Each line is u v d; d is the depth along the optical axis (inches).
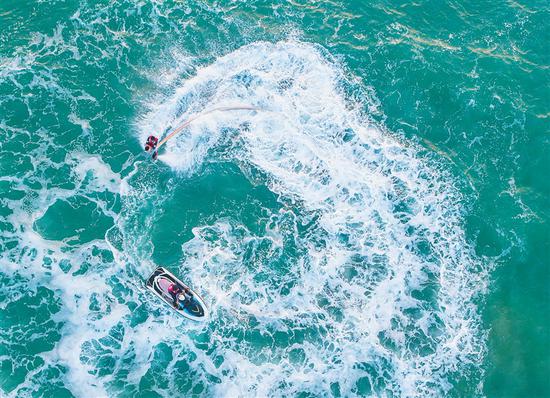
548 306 1456.7
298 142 1659.7
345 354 1378.0
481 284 1488.7
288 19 1886.1
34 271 1429.6
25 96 1675.7
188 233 1518.2
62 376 1314.0
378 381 1353.3
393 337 1407.5
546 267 1509.6
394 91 1769.2
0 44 1753.2
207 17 1865.2
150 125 1663.4
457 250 1531.7
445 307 1453.0
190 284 1439.5
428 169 1641.2
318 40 1850.4
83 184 1562.5
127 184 1569.9
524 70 1814.7
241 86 1736.0
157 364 1344.7
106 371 1327.5
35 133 1627.7
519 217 1574.8
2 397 1275.8
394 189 1605.6
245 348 1373.0
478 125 1721.2
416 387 1353.3
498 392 1354.6
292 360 1364.4
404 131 1702.8
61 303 1397.6
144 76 1743.4
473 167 1652.3
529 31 1889.8
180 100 1702.8
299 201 1582.2
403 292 1467.8
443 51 1844.2
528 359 1392.7
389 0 1929.1
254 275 1466.5
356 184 1606.8
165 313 1400.1
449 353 1395.2
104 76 1733.5
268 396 1320.1
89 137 1633.9
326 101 1734.7
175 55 1787.6
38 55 1747.0
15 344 1342.3
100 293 1417.3
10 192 1533.0
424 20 1913.1
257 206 1568.7
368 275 1485.0
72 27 1802.4
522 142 1694.1
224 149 1643.7
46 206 1523.1
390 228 1552.7
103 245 1482.5
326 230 1541.6
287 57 1802.4
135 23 1834.4
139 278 1446.9
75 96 1692.9
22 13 1812.3
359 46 1844.2
